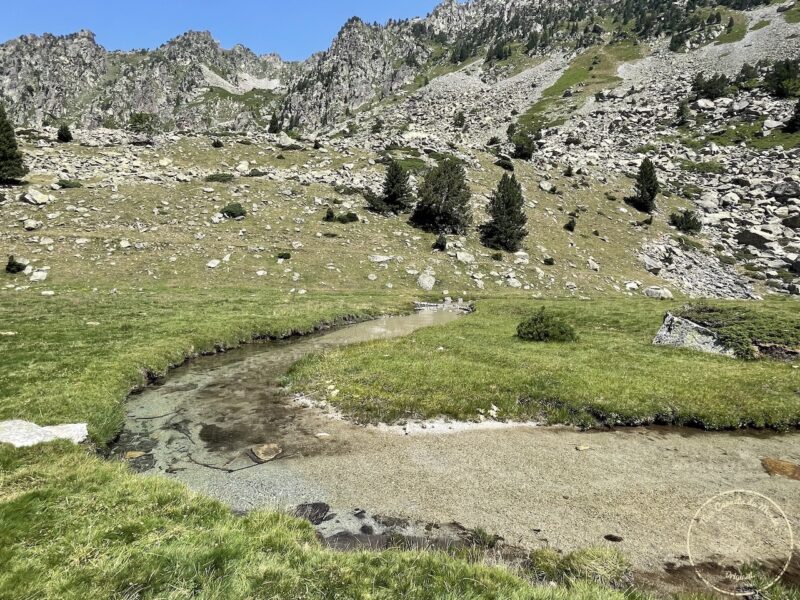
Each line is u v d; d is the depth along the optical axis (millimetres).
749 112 120688
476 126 162125
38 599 6684
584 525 10578
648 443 15305
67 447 12977
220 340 29219
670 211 87938
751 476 12930
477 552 9508
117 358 22125
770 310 31656
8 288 44062
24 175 67812
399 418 17219
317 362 24391
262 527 9672
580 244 75188
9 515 9078
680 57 174500
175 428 16438
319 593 7383
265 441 15391
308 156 93938
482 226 76625
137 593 6969
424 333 31922
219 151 90500
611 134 130000
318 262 60469
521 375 20547
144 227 61938
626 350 26297
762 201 87250
